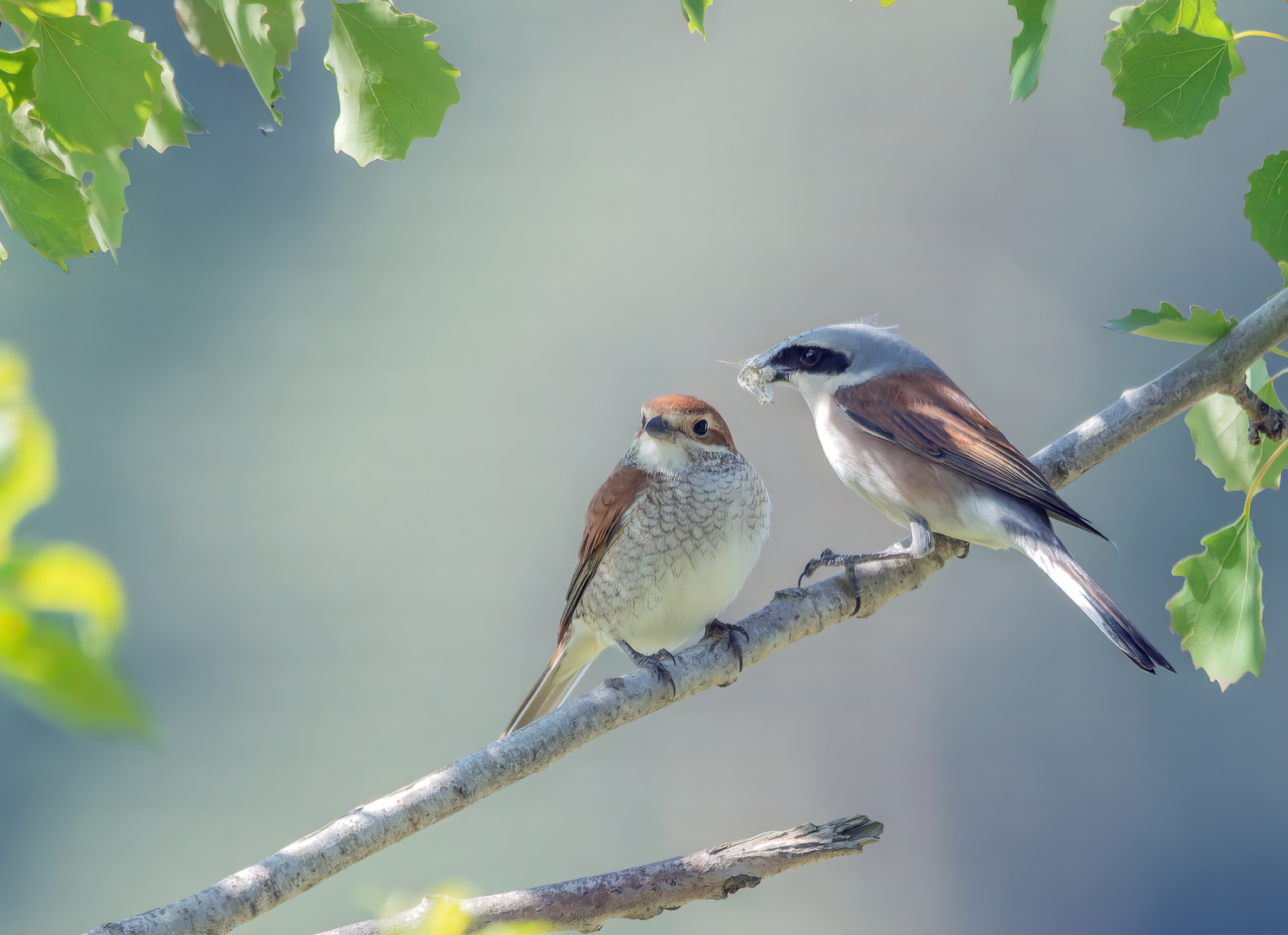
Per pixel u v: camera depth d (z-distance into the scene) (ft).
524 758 17.47
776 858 15.49
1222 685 19.38
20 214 12.47
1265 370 21.98
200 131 14.70
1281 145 65.51
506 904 15.06
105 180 13.32
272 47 13.19
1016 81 15.10
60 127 12.10
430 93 15.19
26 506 3.91
